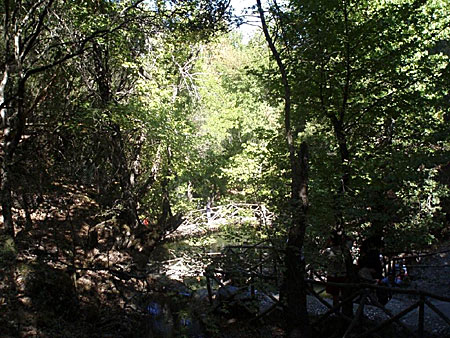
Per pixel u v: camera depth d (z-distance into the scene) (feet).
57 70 33.88
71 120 34.47
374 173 23.09
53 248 29.01
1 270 21.85
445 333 21.07
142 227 43.24
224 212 32.14
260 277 22.49
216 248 28.14
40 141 34.17
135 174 47.50
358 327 21.54
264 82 28.58
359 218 23.44
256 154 30.27
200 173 52.37
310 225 22.30
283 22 26.22
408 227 25.54
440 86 25.95
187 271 24.68
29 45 27.53
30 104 33.04
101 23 36.01
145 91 43.52
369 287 20.01
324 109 25.63
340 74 25.52
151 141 45.06
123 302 26.07
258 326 23.41
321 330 22.61
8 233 24.32
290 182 26.73
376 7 28.91
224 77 77.15
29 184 31.04
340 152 26.12
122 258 34.78
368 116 26.81
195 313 22.43
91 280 27.35
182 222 50.60
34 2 29.73
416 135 25.52
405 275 32.71
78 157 41.01
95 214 37.50
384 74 25.68
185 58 51.01
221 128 60.08
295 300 20.58
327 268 22.57
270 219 24.25
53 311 21.95
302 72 26.63
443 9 32.27
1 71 29.76
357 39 25.04
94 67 41.57
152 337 21.57
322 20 24.91
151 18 34.55
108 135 40.78
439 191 36.91
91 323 23.26
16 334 18.98
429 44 31.68
